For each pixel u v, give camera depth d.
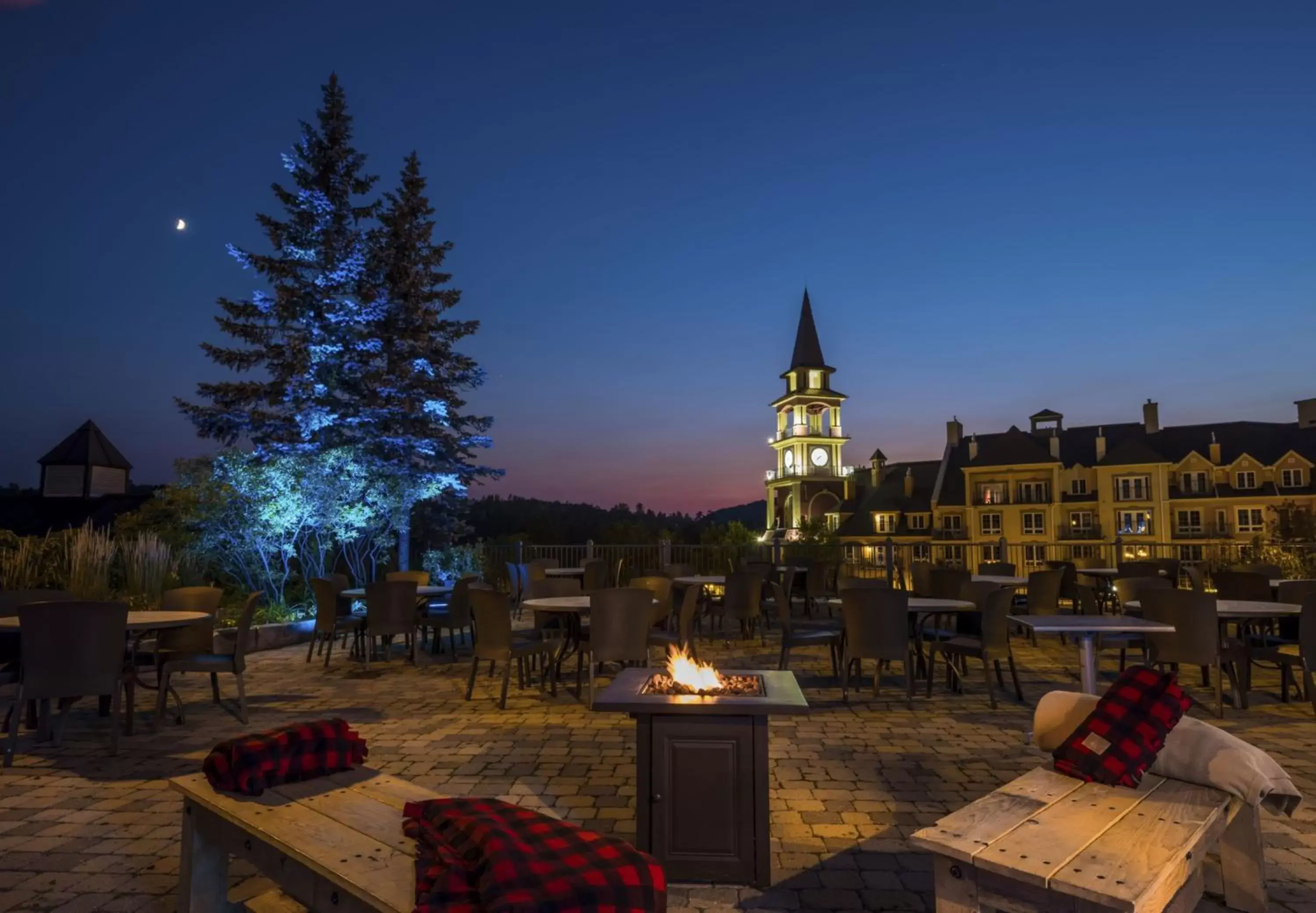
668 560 15.78
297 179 16.66
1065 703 3.15
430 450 16.73
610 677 7.98
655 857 3.24
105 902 3.11
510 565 13.55
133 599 9.55
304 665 8.78
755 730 3.24
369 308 16.11
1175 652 6.23
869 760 5.03
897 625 6.59
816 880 3.30
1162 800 2.65
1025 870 2.08
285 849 2.33
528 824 2.22
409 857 2.24
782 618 7.52
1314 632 5.96
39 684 4.91
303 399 15.93
